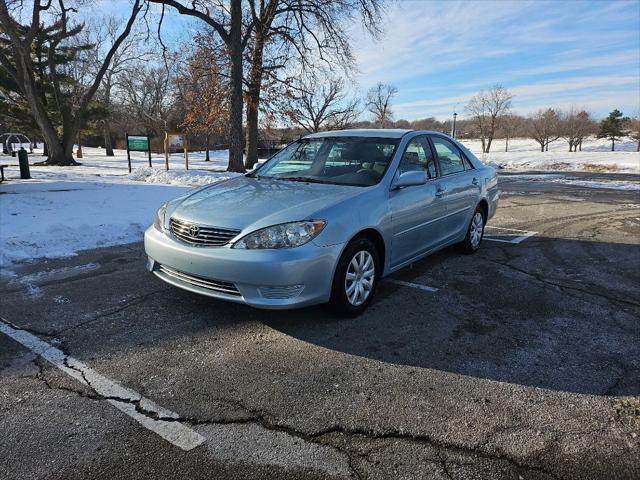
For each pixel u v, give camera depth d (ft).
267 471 7.15
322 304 12.97
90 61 128.26
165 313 12.94
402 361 10.59
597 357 10.93
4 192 35.14
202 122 74.90
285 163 16.53
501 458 7.51
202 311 13.11
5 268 16.87
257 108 72.23
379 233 13.32
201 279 11.85
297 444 7.77
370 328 12.29
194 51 72.59
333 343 11.39
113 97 174.19
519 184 55.21
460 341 11.66
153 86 180.34
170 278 12.75
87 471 7.07
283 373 9.96
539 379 9.91
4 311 12.94
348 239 12.03
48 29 91.97
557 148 275.18
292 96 71.97
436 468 7.27
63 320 12.39
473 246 20.22
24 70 77.56
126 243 21.12
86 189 38.17
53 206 28.81
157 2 56.39
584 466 7.35
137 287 15.01
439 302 14.30
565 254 20.51
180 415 8.46
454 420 8.45
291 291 11.21
